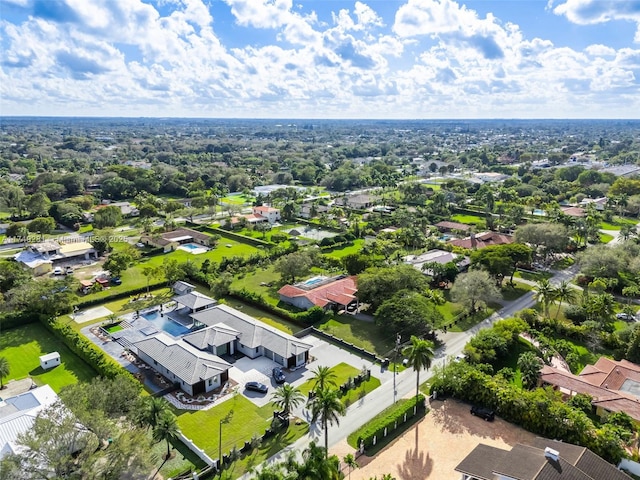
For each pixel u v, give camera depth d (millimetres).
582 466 53938
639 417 66312
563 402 71875
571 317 103562
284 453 62969
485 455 57688
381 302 104812
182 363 79250
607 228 192375
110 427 54000
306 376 82625
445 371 77000
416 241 162500
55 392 74938
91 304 114000
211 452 63188
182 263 132500
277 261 133250
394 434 66875
